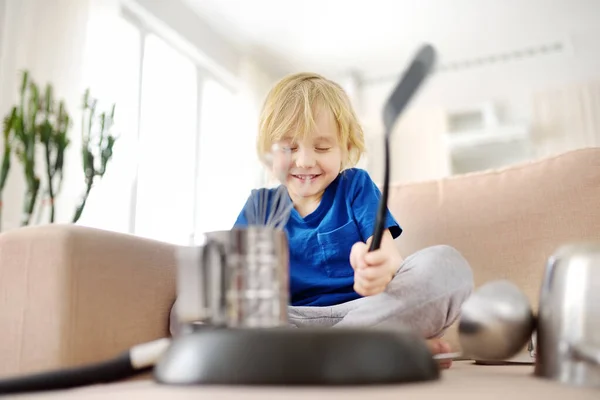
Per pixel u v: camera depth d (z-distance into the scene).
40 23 2.01
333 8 3.33
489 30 3.59
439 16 3.42
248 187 3.59
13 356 0.61
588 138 3.63
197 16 3.38
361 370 0.41
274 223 0.74
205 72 3.53
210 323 0.48
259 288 0.46
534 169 1.06
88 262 0.64
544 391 0.43
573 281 0.50
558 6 3.33
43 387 0.48
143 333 0.71
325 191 1.01
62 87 2.04
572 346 0.48
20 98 1.74
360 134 1.08
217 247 0.47
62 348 0.60
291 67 4.10
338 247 0.93
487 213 1.04
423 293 0.68
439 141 3.95
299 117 0.96
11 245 0.63
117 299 0.68
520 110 3.89
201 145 3.40
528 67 3.83
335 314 0.79
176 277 0.78
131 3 2.79
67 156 1.99
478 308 0.56
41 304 0.61
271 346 0.42
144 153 2.84
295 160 0.96
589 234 0.95
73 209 1.99
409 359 0.44
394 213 1.11
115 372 0.51
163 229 2.94
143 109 2.88
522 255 0.99
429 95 4.09
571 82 3.76
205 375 0.42
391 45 3.77
